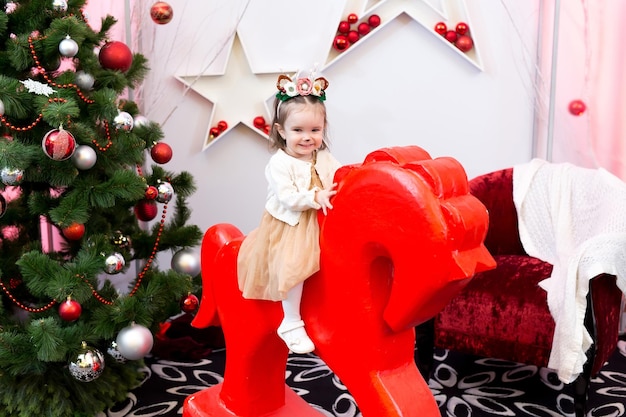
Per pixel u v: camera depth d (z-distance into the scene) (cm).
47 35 206
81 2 227
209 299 188
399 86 318
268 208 155
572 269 212
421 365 245
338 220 138
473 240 124
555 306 218
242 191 333
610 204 238
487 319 231
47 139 194
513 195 272
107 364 236
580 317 210
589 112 304
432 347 244
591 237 230
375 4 308
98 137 222
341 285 141
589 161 310
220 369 262
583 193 254
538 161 276
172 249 260
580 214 253
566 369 210
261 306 167
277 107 157
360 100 320
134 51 311
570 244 250
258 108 322
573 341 209
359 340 141
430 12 309
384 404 139
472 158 321
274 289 152
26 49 207
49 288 201
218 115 323
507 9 304
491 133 317
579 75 305
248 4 314
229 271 174
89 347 212
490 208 277
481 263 126
